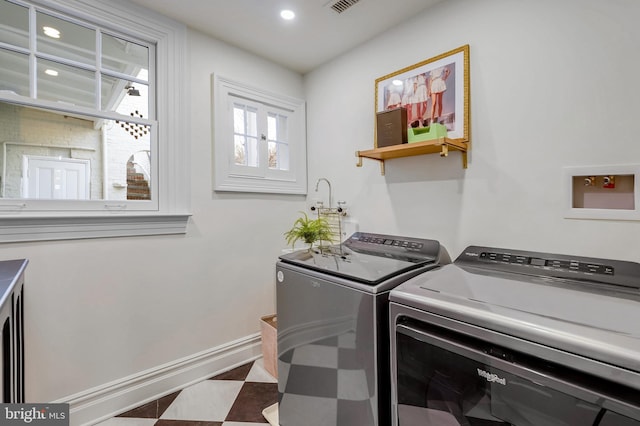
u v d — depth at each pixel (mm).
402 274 1282
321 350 1348
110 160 1740
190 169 1979
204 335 2055
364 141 2111
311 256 1652
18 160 1495
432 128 1546
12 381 1104
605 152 1199
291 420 1518
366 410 1159
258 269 2318
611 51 1188
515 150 1432
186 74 1954
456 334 926
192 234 1998
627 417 638
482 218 1542
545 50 1344
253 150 2275
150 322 1836
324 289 1331
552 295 971
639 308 846
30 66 1507
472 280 1158
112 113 1727
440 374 947
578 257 1214
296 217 2531
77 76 1640
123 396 1725
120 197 1767
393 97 1904
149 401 1800
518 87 1421
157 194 1876
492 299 938
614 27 1181
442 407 945
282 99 2414
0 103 1464
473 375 873
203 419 1650
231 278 2180
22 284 1345
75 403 1579
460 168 1624
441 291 1025
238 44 2152
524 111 1403
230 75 2146
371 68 2064
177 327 1940
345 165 2248
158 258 1861
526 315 812
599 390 675
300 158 2531
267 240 2367
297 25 1930
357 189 2164
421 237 1793
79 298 1601
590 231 1239
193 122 1994
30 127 1528
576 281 1116
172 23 1891
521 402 785
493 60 1499
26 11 1509
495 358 825
